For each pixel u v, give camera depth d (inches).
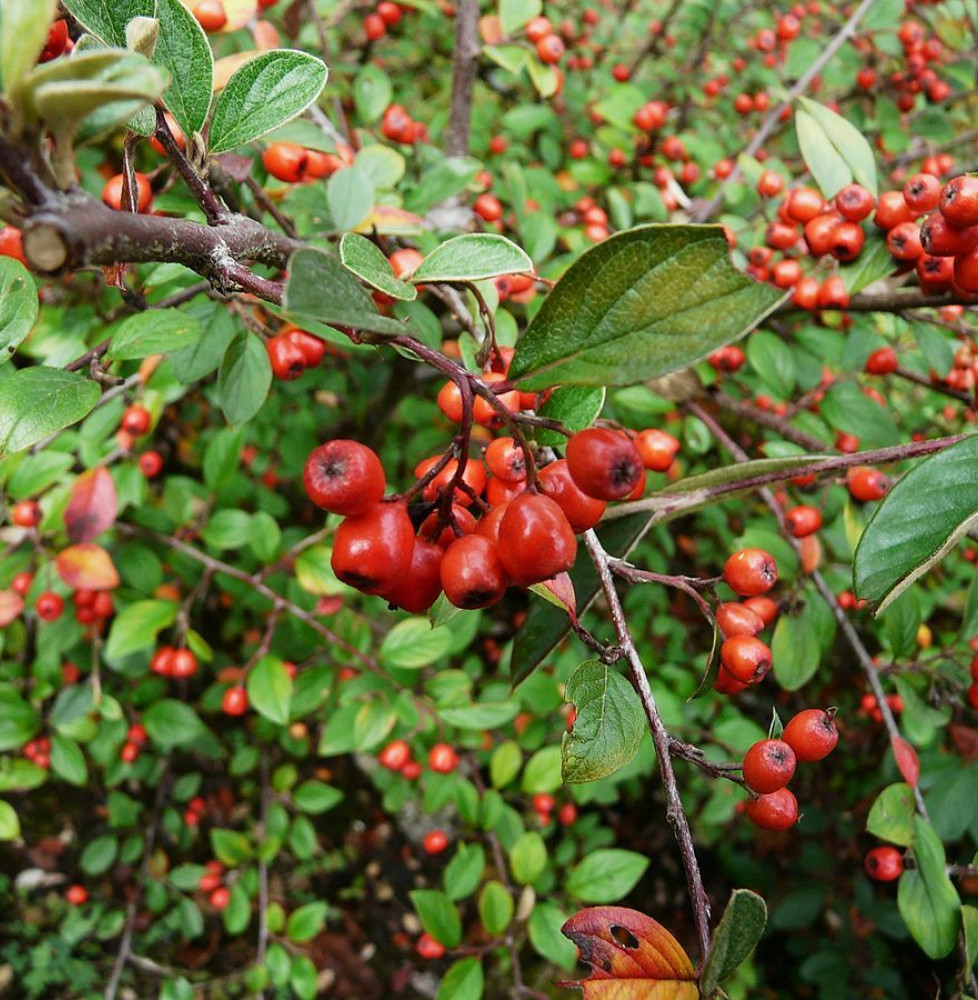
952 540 5.1
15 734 12.0
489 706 11.4
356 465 4.1
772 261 10.3
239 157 7.5
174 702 13.1
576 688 5.2
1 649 11.8
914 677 9.4
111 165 13.0
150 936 16.4
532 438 5.1
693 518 18.0
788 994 17.4
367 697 11.5
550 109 14.7
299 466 15.8
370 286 4.5
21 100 3.1
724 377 13.2
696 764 5.3
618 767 5.2
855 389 10.6
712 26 16.6
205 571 12.7
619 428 6.7
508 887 11.3
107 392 9.2
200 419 17.3
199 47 4.9
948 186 5.9
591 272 3.8
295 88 5.2
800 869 16.5
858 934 15.4
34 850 17.0
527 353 4.0
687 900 18.2
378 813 18.7
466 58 11.0
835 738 5.5
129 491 10.5
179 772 17.7
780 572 9.3
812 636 9.1
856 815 15.6
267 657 11.1
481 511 4.9
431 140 15.0
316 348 7.9
